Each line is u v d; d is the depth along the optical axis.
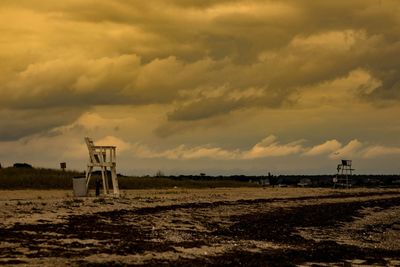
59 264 27.03
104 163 63.22
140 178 100.56
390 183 163.88
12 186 75.69
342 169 134.12
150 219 46.47
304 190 106.44
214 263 30.47
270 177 149.25
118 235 37.09
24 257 28.05
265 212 58.66
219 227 45.91
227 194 78.00
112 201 56.16
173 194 72.06
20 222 39.31
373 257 37.44
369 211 70.00
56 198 57.75
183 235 39.88
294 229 49.38
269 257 33.91
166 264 29.00
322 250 38.28
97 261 28.33
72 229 37.91
